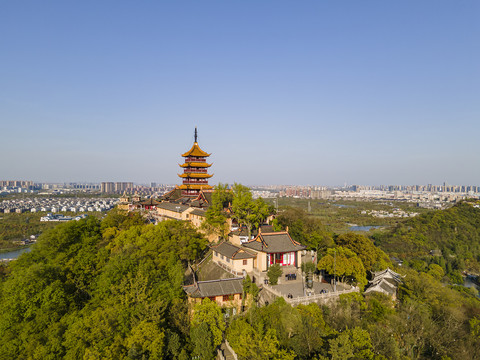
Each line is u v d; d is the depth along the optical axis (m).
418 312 63.34
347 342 42.91
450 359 54.75
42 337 51.75
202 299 58.09
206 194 115.31
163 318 50.75
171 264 70.06
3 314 57.38
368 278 86.69
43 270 62.97
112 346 44.12
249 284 59.44
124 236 84.31
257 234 81.38
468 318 72.31
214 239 94.06
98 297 59.69
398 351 48.56
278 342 43.12
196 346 46.56
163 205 138.00
